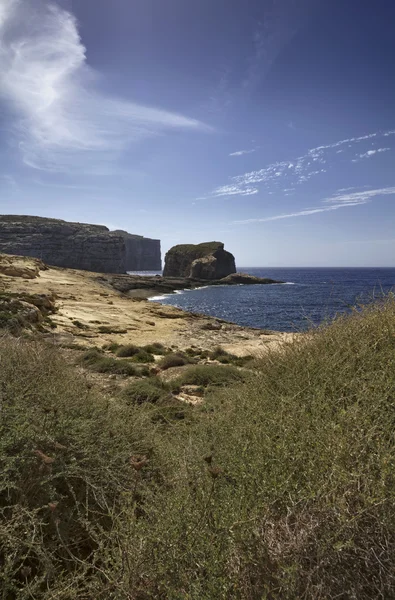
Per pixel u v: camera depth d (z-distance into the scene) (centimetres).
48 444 256
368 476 178
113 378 809
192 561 166
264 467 217
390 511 163
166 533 180
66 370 405
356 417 222
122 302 3991
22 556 182
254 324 3522
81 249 14488
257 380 390
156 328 2473
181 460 271
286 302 5572
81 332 1917
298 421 251
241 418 318
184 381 816
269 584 154
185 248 14275
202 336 2211
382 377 267
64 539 214
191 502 203
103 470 264
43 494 228
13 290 2695
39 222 15875
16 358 371
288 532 165
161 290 8781
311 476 196
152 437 350
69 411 307
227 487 216
